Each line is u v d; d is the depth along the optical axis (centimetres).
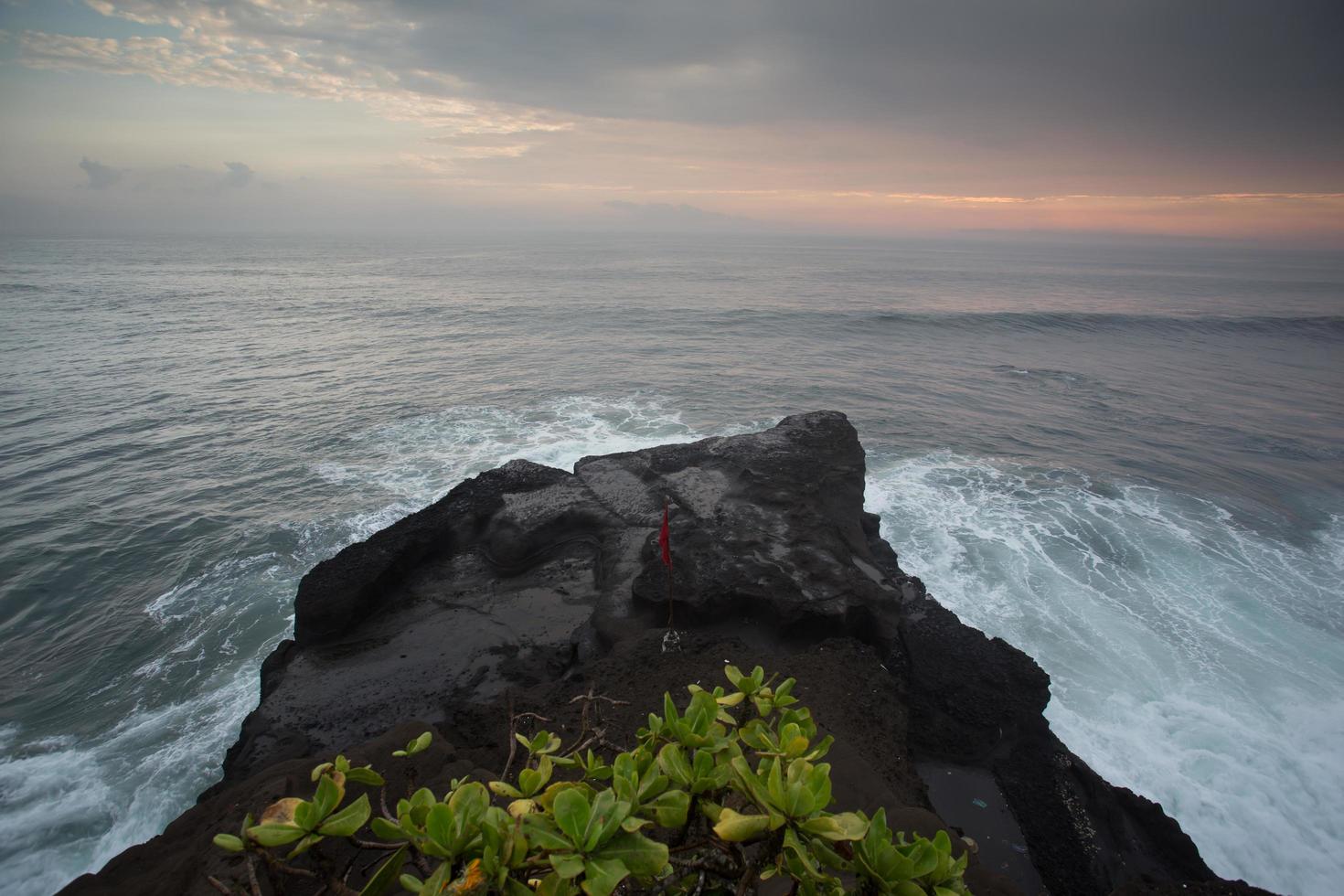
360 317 5300
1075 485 2314
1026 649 1420
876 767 845
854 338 4978
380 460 2369
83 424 2666
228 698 1306
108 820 1052
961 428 2942
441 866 170
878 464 2488
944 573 1689
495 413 2886
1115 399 3497
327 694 1122
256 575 1688
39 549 1786
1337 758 1169
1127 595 1622
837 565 1307
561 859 155
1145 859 946
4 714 1264
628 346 4412
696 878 197
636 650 1103
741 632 1189
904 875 173
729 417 2955
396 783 735
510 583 1408
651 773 196
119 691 1320
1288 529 2012
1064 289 8981
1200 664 1390
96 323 4775
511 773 809
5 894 945
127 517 1959
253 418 2770
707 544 1370
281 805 184
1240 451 2712
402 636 1266
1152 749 1185
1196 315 6297
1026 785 1014
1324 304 7850
